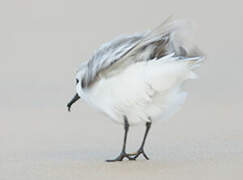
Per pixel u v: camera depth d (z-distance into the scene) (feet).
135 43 38.65
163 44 38.81
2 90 68.80
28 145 46.55
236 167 38.50
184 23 39.14
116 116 40.73
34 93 67.56
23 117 57.41
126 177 37.04
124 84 39.01
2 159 42.04
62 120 56.29
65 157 42.50
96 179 36.78
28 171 38.83
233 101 62.54
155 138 48.34
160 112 40.24
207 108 59.77
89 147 45.93
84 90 41.22
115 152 44.19
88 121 55.72
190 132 49.93
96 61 40.09
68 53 83.10
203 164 39.52
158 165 39.68
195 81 69.41
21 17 98.32
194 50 39.19
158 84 38.22
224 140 46.55
